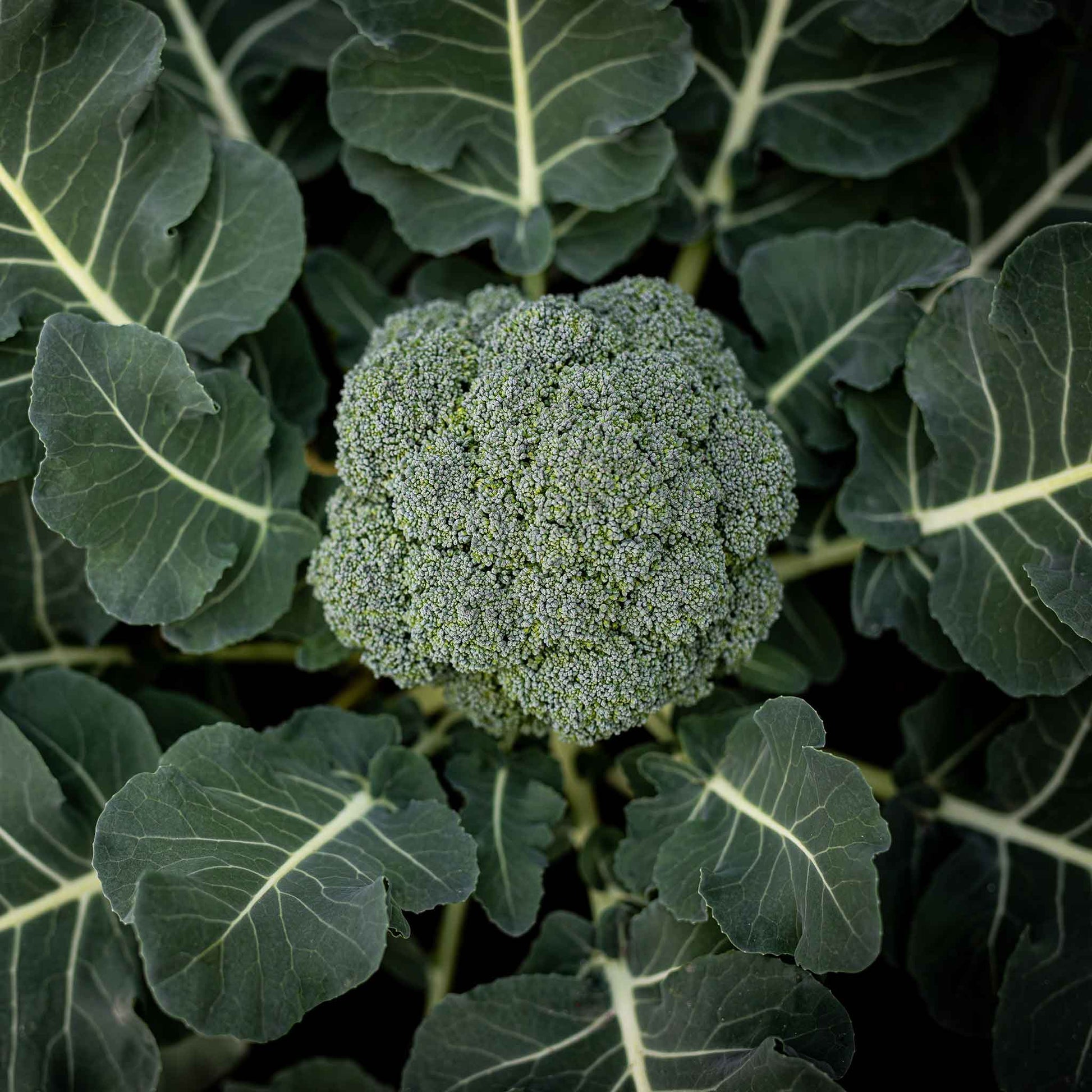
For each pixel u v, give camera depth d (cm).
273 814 43
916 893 49
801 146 53
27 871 45
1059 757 48
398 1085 54
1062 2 50
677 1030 43
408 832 44
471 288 54
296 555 47
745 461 45
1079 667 45
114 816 40
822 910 41
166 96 46
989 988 48
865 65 52
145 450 44
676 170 54
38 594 50
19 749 46
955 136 54
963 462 47
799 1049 42
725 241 55
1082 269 44
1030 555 46
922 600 48
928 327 47
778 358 51
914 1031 54
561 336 44
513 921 45
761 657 50
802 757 41
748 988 43
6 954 45
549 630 44
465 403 45
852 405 49
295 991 39
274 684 57
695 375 45
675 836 45
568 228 52
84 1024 45
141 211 46
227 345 47
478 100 49
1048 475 46
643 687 45
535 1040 44
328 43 53
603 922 47
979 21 50
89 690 48
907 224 49
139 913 38
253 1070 54
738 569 46
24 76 43
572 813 51
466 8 47
